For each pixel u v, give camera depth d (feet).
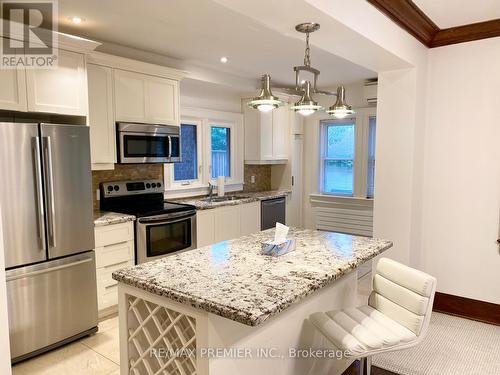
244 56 13.29
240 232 15.66
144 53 12.59
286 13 6.38
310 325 6.95
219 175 17.47
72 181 9.12
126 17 9.48
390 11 8.30
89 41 9.64
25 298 8.47
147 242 11.54
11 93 8.46
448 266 11.15
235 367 5.32
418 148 10.78
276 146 18.94
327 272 6.05
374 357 8.78
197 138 16.20
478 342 9.46
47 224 8.68
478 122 10.37
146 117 12.39
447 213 11.05
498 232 10.32
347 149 20.12
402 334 5.82
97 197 12.28
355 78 17.42
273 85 18.78
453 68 10.61
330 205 20.51
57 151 8.76
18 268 8.30
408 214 10.59
